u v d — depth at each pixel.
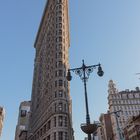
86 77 20.16
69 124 79.31
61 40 91.94
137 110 128.12
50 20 109.81
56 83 79.44
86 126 15.75
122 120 122.12
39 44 134.38
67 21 112.88
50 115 73.12
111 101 132.88
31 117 114.62
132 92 136.75
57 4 104.31
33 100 118.81
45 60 105.38
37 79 118.25
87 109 17.55
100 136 145.12
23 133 146.00
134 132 82.12
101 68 20.64
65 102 75.25
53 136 66.88
